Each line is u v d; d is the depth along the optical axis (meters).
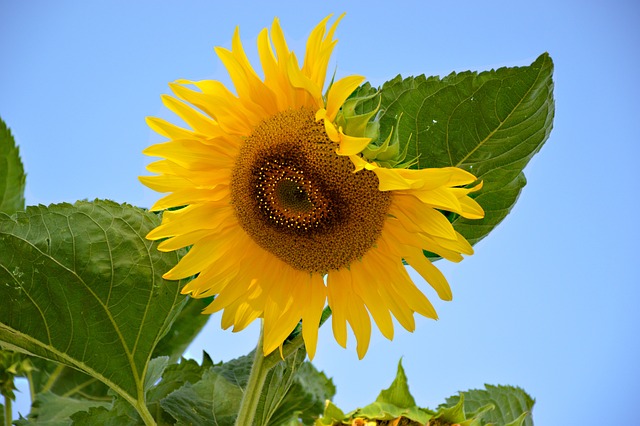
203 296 0.76
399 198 0.72
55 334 0.77
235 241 0.77
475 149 0.79
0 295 0.74
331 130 0.65
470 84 0.77
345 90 0.65
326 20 0.67
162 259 0.77
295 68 0.65
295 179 0.72
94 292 0.76
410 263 0.73
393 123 0.79
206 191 0.74
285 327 0.75
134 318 0.79
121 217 0.76
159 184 0.73
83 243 0.75
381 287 0.74
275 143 0.72
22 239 0.74
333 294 0.76
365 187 0.72
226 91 0.71
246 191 0.74
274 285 0.76
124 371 0.81
